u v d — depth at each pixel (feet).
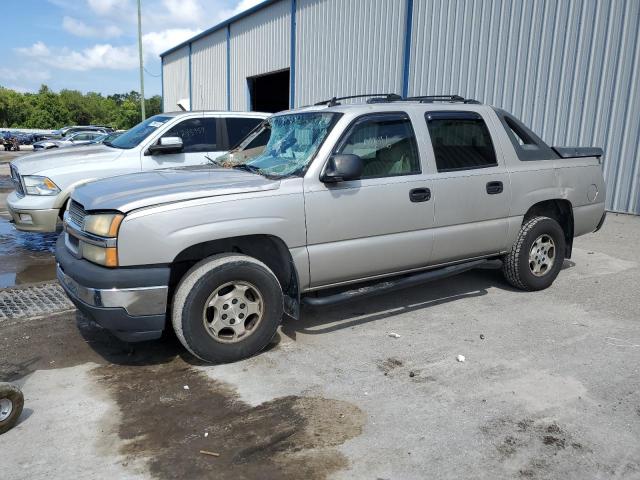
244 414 11.07
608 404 11.34
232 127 26.91
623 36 29.99
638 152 30.19
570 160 18.85
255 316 13.48
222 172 15.06
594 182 19.39
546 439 10.12
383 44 46.80
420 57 42.70
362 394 11.84
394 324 15.85
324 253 13.97
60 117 274.77
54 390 12.15
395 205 14.84
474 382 12.32
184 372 12.95
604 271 21.02
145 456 9.71
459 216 16.11
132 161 24.53
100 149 25.86
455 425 10.59
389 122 15.17
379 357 13.66
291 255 13.55
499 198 16.87
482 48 37.60
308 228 13.65
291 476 9.14
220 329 13.05
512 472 9.21
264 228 13.05
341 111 14.87
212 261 12.76
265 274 13.24
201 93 91.35
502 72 36.50
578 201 18.90
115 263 12.01
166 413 11.14
